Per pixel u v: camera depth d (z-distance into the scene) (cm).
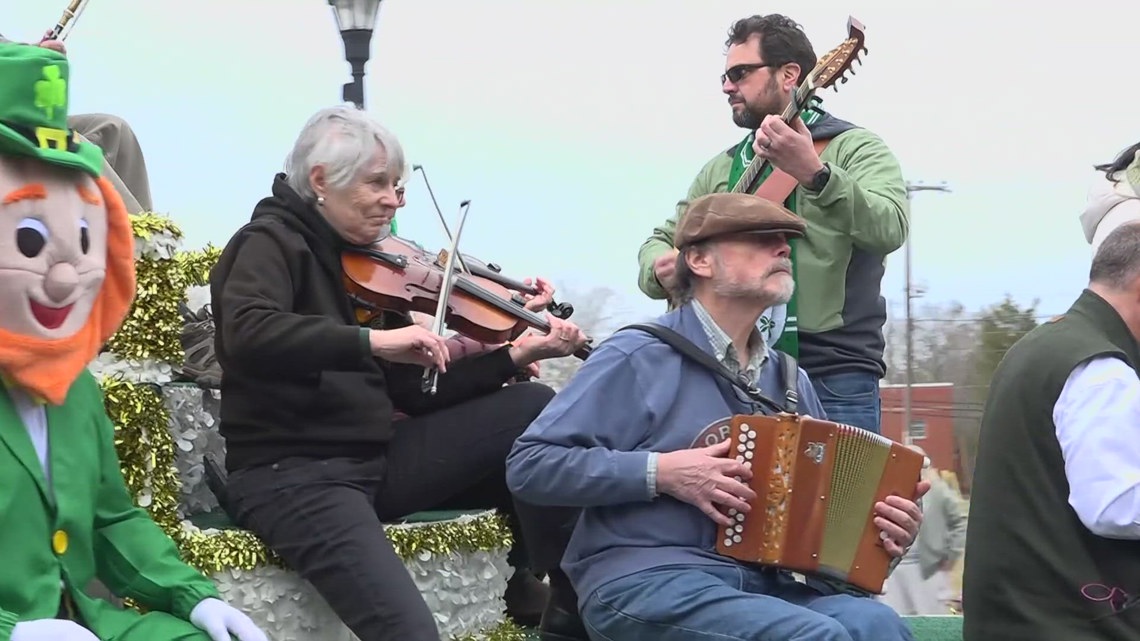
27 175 288
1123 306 362
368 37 750
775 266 358
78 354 298
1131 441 342
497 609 410
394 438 397
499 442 403
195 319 432
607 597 347
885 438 353
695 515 350
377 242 405
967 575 367
